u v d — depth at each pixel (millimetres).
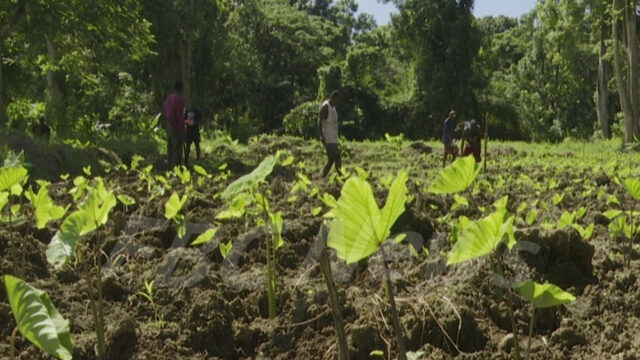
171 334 3326
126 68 33844
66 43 18922
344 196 1845
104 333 3309
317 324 3381
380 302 3438
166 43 31516
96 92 28359
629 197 7230
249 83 40781
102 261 4406
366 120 41812
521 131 43906
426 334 3164
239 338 3344
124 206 5844
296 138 17344
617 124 39594
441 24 39500
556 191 7641
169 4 31312
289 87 43188
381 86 50906
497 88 49219
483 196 7066
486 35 42406
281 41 43719
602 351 3109
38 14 17078
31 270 3992
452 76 39906
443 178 2564
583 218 5758
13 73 24969
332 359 3080
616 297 3523
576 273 3781
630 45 25734
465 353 3100
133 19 18391
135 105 28797
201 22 32625
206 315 3422
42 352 3076
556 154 17828
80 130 18062
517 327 3316
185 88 34156
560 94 45500
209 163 13328
